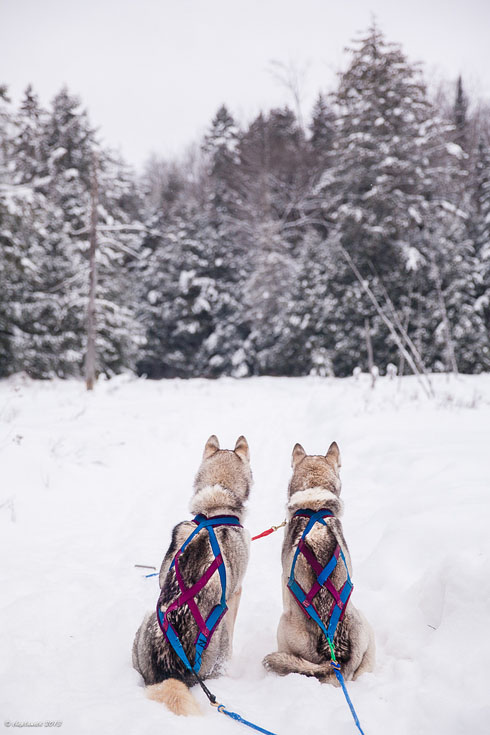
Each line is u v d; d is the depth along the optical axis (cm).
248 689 329
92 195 2197
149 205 5347
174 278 4269
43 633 395
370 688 317
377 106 2977
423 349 2775
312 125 4700
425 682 320
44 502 692
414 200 2981
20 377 2300
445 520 498
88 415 1284
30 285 2595
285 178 4469
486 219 3066
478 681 307
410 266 2730
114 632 398
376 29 3014
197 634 312
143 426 1195
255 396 1922
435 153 3105
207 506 388
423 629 387
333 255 3102
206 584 327
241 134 4619
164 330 4294
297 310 3294
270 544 609
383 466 791
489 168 3412
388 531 523
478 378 1975
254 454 1036
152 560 552
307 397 1841
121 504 734
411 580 453
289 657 330
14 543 577
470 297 2894
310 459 434
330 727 280
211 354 4184
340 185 3194
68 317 2744
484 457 718
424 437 908
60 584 478
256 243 4016
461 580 371
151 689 299
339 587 337
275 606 457
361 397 1460
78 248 2895
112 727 272
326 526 366
